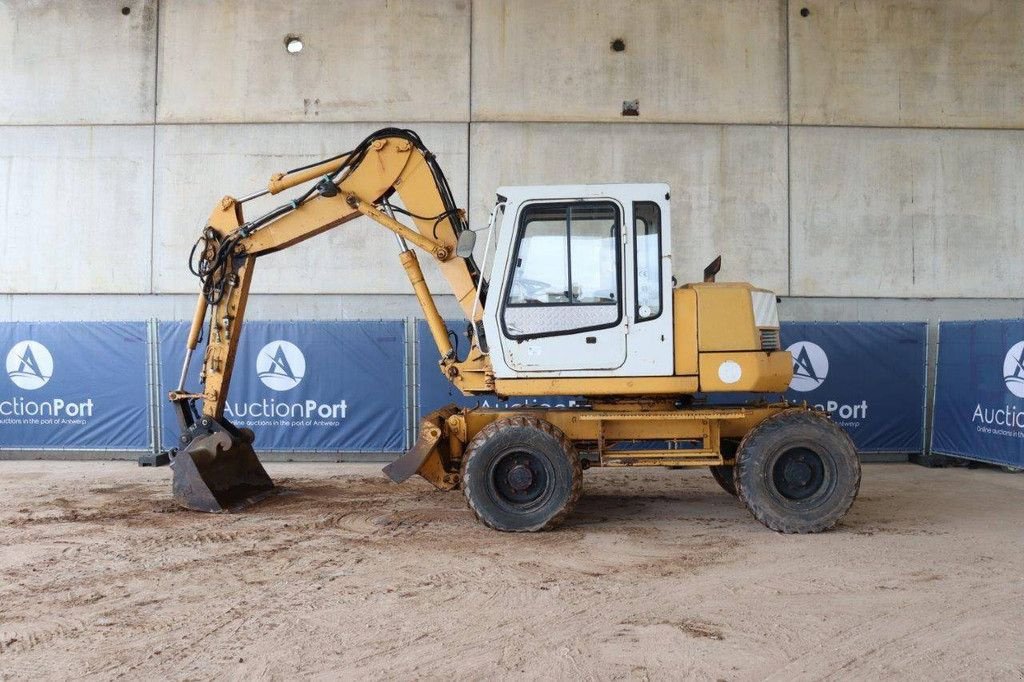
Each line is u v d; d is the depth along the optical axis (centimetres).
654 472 874
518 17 1011
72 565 486
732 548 526
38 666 333
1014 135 1012
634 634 369
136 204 1014
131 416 945
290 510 654
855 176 1007
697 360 566
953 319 1004
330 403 937
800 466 566
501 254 573
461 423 605
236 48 1014
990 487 780
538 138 1007
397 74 1010
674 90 1009
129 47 1018
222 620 389
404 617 392
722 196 1006
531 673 325
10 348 948
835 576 461
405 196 640
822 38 1010
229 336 663
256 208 1009
